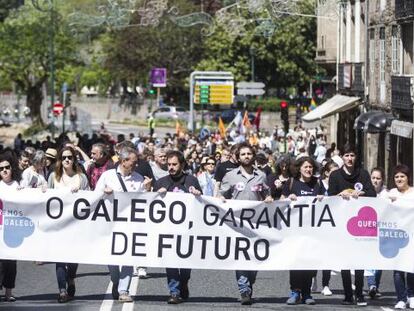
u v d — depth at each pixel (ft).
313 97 355.97
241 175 67.97
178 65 423.64
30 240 66.49
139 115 460.55
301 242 66.44
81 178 68.69
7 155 66.85
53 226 66.49
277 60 375.66
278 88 405.39
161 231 66.39
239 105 393.29
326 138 249.75
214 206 66.33
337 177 67.21
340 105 207.41
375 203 66.13
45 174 88.43
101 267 84.94
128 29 430.61
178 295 65.77
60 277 66.18
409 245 65.87
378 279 69.97
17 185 67.05
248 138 201.57
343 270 66.49
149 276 79.61
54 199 66.44
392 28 178.60
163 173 88.48
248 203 66.33
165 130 394.32
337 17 205.16
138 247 66.44
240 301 66.95
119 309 63.00
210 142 198.49
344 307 65.31
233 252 66.39
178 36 418.51
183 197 66.33
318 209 66.33
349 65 211.82
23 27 367.86
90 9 216.13
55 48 368.07
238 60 381.60
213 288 73.26
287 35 369.91
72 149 68.90
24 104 524.52
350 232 66.33
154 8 186.39
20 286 73.77
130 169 67.41
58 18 342.44
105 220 66.49
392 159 180.75
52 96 333.42
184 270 67.36
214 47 383.45
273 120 384.47
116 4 180.14
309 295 66.49
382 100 186.09
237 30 216.13
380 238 66.13
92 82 485.97
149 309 63.05
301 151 136.15
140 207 66.49
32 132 372.99
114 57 443.32
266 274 82.58
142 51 429.38
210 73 297.53
